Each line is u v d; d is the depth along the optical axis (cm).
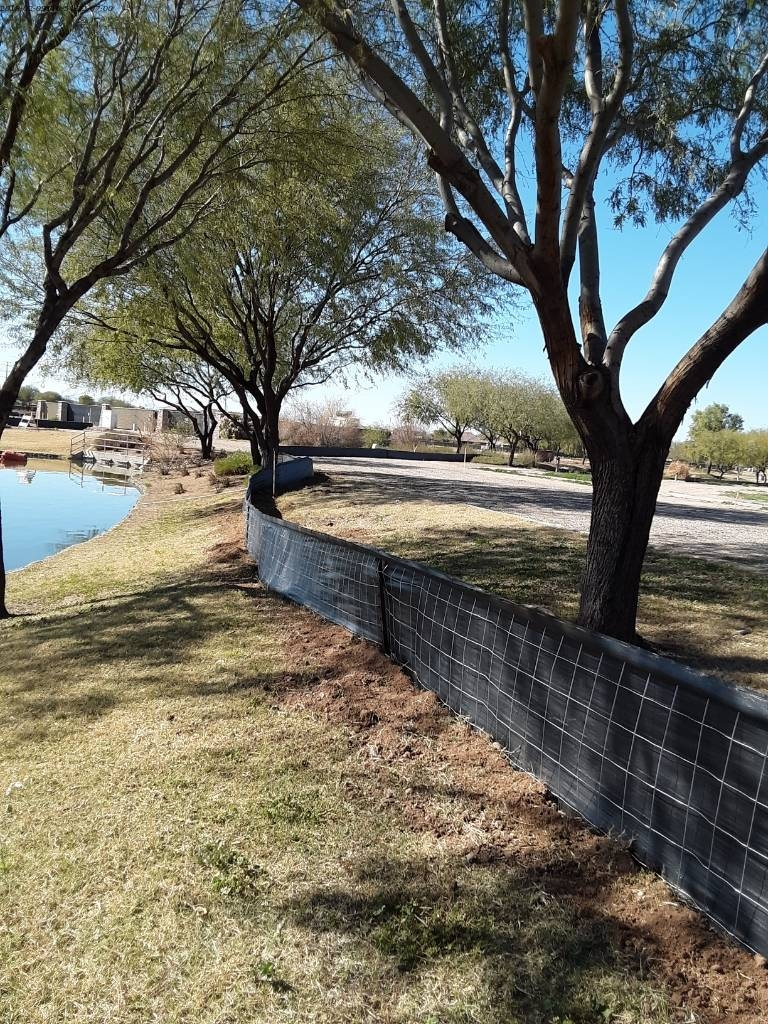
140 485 2923
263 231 1219
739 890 256
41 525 1880
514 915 279
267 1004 246
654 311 506
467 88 663
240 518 1473
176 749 434
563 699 351
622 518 493
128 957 271
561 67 351
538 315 462
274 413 2008
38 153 921
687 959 253
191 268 1295
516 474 3328
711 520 1451
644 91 652
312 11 437
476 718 425
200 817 357
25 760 446
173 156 1061
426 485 2017
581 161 457
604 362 493
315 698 495
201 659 604
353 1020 238
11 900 308
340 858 320
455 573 799
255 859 322
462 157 423
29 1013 250
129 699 532
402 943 268
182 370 2970
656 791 296
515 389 5566
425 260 1703
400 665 519
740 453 6425
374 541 1064
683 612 625
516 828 334
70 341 1930
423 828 340
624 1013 233
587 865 304
